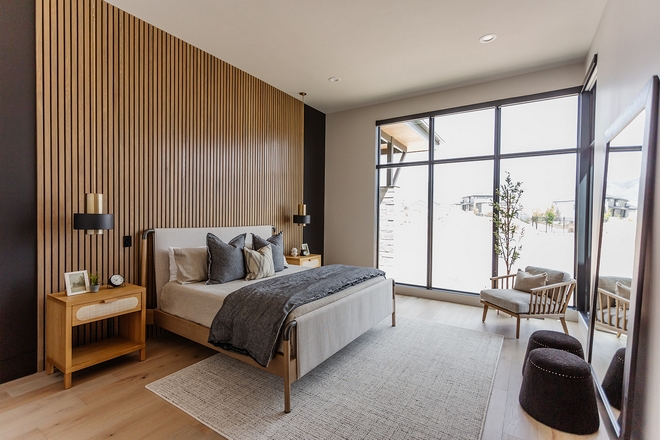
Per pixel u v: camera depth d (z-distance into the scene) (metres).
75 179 2.81
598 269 2.54
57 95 2.70
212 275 3.25
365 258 5.84
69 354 2.40
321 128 6.21
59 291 2.72
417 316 4.25
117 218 3.11
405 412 2.16
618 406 1.86
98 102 2.96
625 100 2.21
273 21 3.25
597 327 2.49
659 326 1.40
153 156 3.40
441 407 2.22
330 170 6.23
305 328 2.33
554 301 3.56
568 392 2.00
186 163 3.73
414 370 2.75
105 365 2.80
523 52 3.81
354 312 2.98
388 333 3.62
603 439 1.92
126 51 3.16
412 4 2.95
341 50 3.82
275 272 3.93
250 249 3.94
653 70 1.67
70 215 2.78
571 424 1.98
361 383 2.54
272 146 5.02
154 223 3.42
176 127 3.62
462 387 2.48
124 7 3.06
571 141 4.19
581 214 4.03
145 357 2.93
